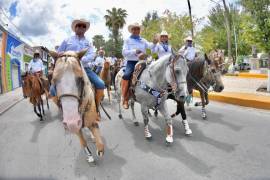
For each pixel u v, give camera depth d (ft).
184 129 21.99
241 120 24.03
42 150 18.48
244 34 40.09
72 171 14.94
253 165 14.76
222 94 35.32
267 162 15.10
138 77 18.58
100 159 16.38
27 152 18.20
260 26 36.52
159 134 20.95
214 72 24.29
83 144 15.46
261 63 100.48
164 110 18.04
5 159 17.12
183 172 14.25
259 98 30.99
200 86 23.94
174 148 17.76
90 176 14.26
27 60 93.91
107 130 22.52
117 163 15.72
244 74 72.28
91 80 16.22
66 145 19.21
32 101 27.86
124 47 20.56
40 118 28.02
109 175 14.28
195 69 24.00
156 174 14.16
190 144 18.42
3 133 23.61
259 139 18.84
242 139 18.99
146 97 17.90
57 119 28.04
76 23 15.89
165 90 17.28
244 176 13.56
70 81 11.05
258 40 37.22
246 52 122.83
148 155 16.74
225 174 13.85
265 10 36.01
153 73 17.29
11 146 19.67
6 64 68.80
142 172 14.46
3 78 64.95
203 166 14.89
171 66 16.08
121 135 21.03
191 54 26.12
